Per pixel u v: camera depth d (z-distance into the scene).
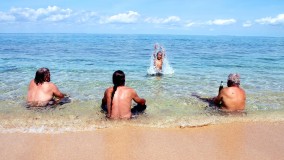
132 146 4.62
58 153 4.31
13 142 4.72
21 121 5.88
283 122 6.01
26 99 7.79
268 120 6.14
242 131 5.40
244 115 6.53
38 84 7.53
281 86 10.17
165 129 5.49
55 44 44.78
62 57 20.95
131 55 23.70
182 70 14.43
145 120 6.07
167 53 27.30
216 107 7.22
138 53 26.19
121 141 4.84
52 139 4.89
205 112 6.77
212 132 5.34
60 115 6.39
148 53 26.20
